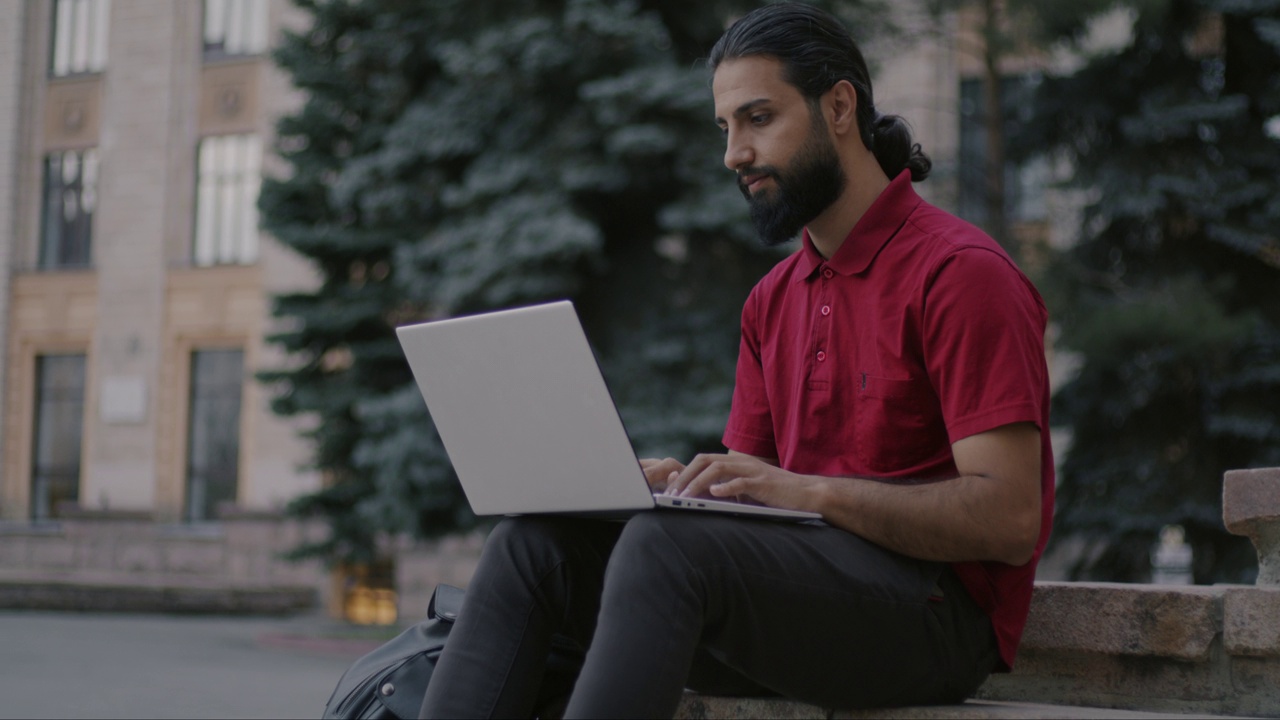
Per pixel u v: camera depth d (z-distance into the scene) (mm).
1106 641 2111
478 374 1786
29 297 21766
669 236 11414
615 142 10148
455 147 11086
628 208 11211
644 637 1575
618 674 1559
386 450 11133
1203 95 10117
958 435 1745
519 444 1770
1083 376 10312
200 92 20984
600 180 10461
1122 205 9992
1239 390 9750
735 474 1780
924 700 1839
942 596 1788
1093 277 10258
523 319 1720
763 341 2156
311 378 13172
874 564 1735
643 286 11094
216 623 15148
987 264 1777
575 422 1698
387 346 12531
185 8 21125
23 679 7371
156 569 19469
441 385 1846
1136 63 10492
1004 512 1704
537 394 1730
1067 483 10414
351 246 12242
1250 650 2002
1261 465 9711
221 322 20391
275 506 18828
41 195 21953
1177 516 9672
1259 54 10383
